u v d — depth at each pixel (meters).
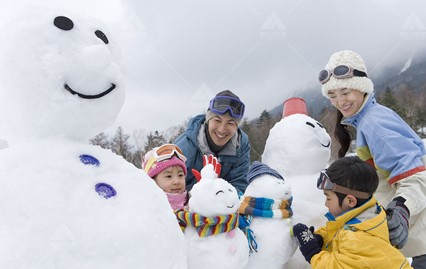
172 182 1.74
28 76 1.02
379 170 1.77
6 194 0.94
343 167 1.55
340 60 1.89
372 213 1.51
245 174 2.19
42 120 1.06
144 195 1.12
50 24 1.04
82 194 1.01
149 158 1.87
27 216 0.93
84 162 1.07
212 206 1.38
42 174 0.99
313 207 1.85
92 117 1.11
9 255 0.87
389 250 1.43
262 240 1.58
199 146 2.11
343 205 1.56
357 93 1.84
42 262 0.89
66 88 1.05
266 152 2.12
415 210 1.57
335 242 1.52
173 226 1.16
